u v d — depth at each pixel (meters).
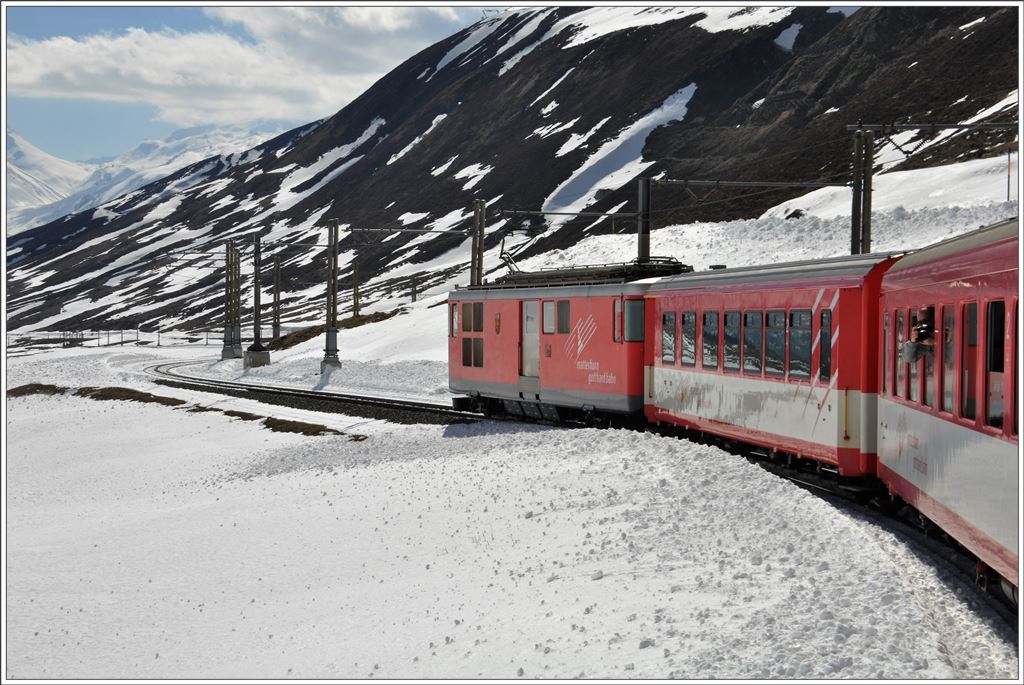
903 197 72.06
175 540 24.61
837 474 18.05
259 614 16.92
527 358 31.58
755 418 20.72
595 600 13.20
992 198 65.25
